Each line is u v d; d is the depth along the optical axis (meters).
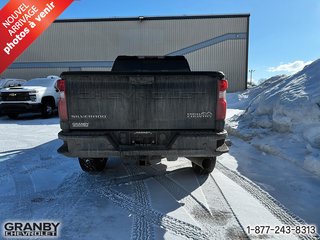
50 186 4.03
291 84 6.95
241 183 4.00
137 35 21.23
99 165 4.52
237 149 5.80
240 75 20.81
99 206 3.36
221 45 20.73
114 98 3.47
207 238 2.69
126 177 4.36
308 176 4.14
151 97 3.48
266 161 4.96
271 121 6.41
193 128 3.55
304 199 3.46
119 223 2.96
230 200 3.47
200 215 3.12
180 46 21.00
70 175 4.49
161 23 20.98
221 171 4.52
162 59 5.63
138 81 3.44
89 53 21.70
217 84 3.49
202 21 20.72
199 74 3.46
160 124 3.52
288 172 4.36
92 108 3.49
